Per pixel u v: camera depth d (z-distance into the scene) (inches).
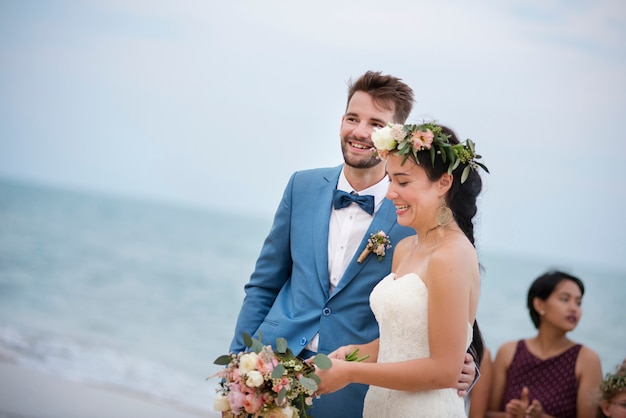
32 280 832.3
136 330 673.6
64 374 367.6
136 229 1155.3
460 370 108.0
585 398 192.4
